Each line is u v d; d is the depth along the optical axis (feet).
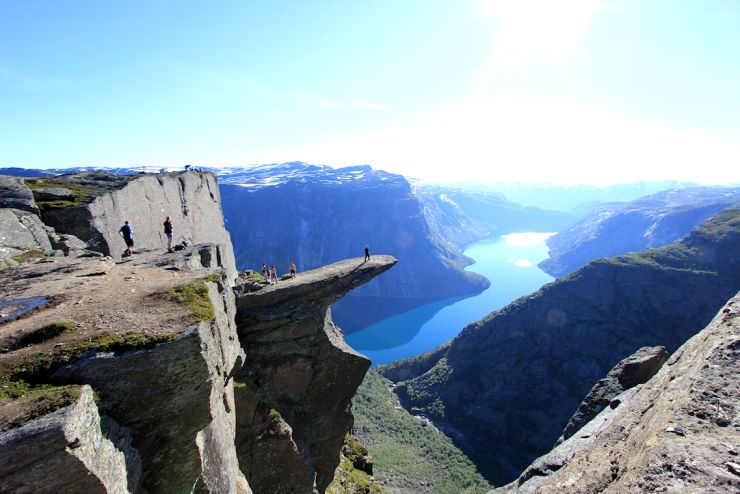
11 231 77.30
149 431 42.73
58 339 42.73
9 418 31.73
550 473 76.07
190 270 71.72
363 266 122.83
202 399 45.32
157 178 130.11
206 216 165.48
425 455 415.03
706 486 31.65
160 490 44.19
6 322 46.55
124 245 106.42
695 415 40.73
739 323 52.34
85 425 33.94
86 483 32.42
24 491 30.12
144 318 48.21
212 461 56.39
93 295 55.36
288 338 105.50
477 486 361.51
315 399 111.14
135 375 41.16
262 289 106.83
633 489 35.47
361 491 151.74
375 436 440.86
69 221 93.09
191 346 44.06
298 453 100.73
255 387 98.58
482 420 488.02
